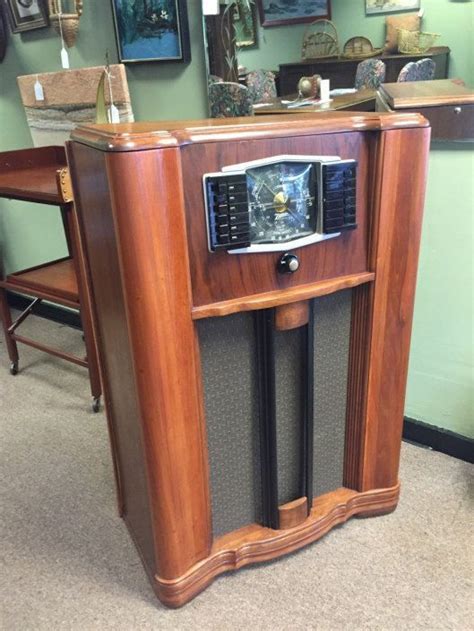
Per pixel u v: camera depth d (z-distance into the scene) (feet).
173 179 2.92
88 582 4.09
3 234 9.23
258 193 3.17
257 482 4.04
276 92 5.47
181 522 3.67
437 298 5.00
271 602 3.85
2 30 7.45
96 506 4.88
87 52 6.56
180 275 3.11
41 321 9.11
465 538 4.32
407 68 4.78
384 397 4.14
